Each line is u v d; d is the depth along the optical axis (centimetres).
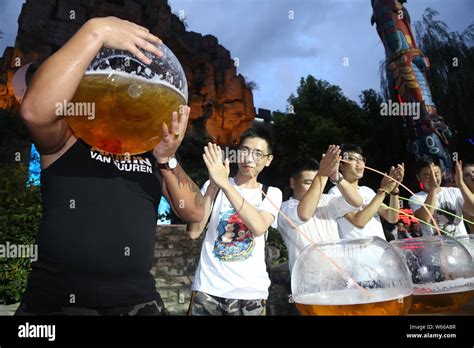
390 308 82
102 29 96
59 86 95
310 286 89
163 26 2620
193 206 158
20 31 2238
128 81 97
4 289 475
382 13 1325
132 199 137
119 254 129
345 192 250
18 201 507
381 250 91
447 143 1199
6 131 1539
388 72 1376
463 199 294
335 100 1812
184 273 673
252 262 227
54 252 123
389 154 1517
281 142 1817
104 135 106
